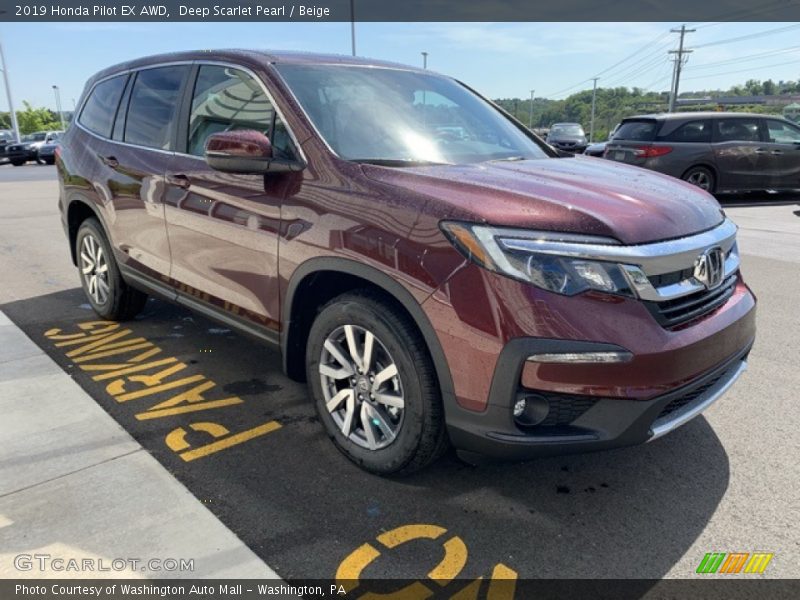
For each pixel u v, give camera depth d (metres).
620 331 2.16
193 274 3.51
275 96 3.05
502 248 2.17
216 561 2.18
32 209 11.37
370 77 3.45
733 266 2.76
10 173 22.62
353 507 2.50
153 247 3.83
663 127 11.41
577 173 2.89
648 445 2.99
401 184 2.51
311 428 3.15
